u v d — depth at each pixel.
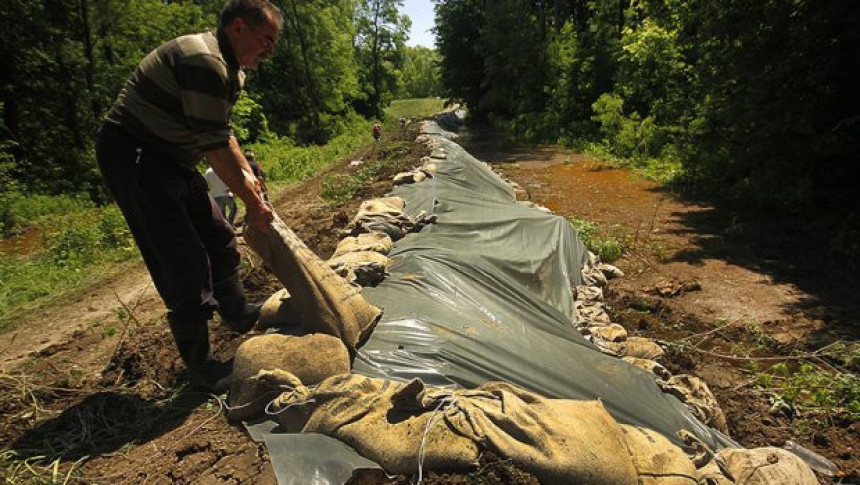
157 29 18.81
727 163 12.70
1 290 7.30
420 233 6.67
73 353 5.24
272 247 3.53
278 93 34.03
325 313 3.55
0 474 2.92
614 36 23.86
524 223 7.47
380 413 2.83
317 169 18.56
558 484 2.49
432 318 3.98
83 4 16.38
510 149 22.47
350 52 39.00
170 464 2.99
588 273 7.51
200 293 3.35
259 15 2.89
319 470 2.55
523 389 3.28
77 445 3.25
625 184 14.31
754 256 8.57
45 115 17.05
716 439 3.62
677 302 6.94
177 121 3.01
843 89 10.41
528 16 27.61
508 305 4.93
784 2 10.85
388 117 50.31
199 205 3.54
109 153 3.02
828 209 10.23
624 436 2.93
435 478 2.51
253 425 3.18
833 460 3.93
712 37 12.34
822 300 6.86
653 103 18.31
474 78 33.75
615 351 4.94
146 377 3.98
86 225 10.14
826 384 4.78
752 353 5.64
